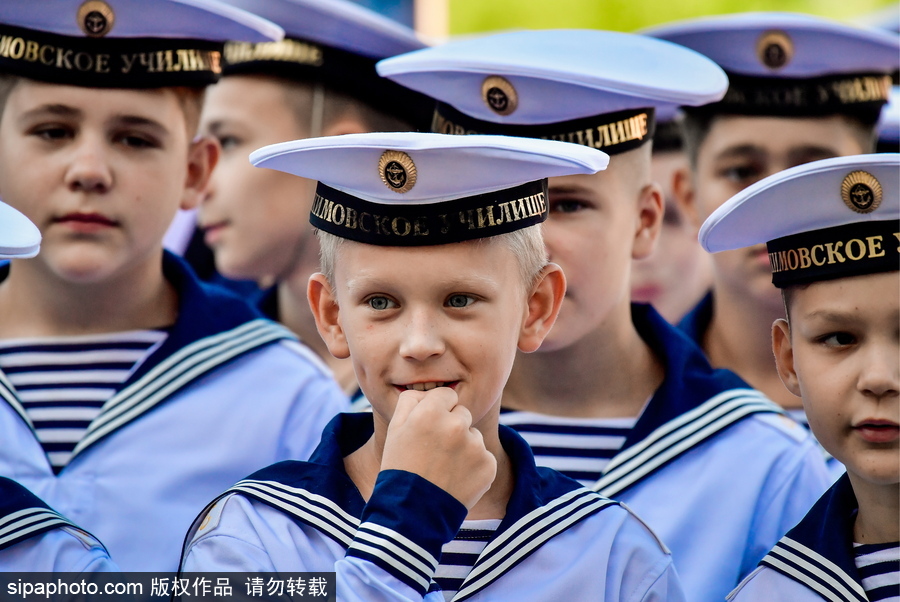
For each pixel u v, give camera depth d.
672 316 17.86
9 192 12.12
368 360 8.50
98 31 11.97
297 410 13.21
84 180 11.91
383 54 16.25
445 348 8.40
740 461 12.36
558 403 12.73
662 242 17.77
